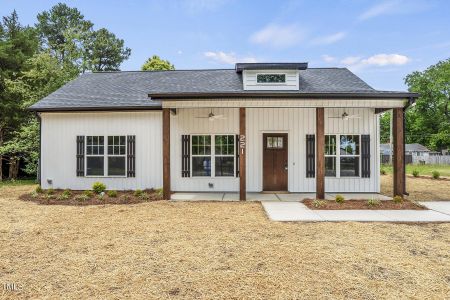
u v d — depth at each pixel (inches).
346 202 341.4
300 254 182.5
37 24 1342.3
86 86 518.6
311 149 438.3
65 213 297.4
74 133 454.9
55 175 457.7
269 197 395.2
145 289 137.9
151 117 445.7
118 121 449.7
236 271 157.6
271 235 223.3
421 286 141.1
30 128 609.3
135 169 447.2
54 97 473.7
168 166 370.9
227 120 442.0
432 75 1620.3
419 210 308.8
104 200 363.3
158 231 233.6
